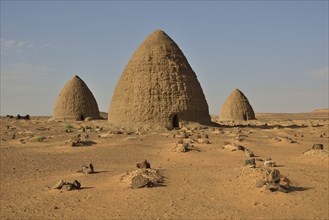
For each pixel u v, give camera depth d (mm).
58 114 55781
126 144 25578
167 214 10227
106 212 10586
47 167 18172
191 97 38031
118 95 39406
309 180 13727
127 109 37656
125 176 14367
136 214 10305
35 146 25578
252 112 58812
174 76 38031
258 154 21422
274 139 26734
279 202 11148
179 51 40250
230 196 11844
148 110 36781
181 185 13109
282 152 22266
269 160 17984
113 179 14461
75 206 11258
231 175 14273
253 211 10453
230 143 22953
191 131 33375
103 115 93812
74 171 16938
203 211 10445
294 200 11312
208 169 15938
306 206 10836
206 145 23891
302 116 95500
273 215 10125
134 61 39375
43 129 39375
